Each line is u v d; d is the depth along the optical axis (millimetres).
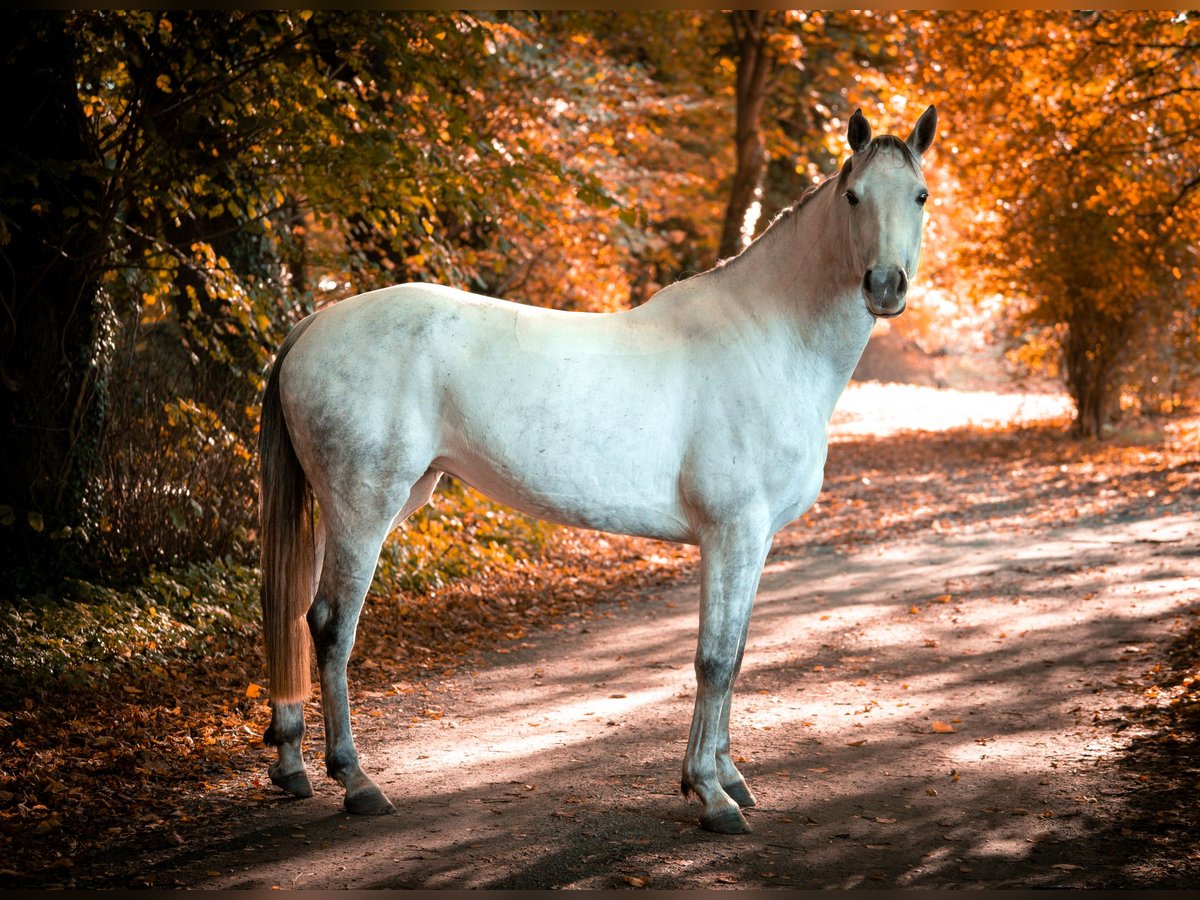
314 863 3721
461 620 7672
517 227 11844
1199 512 11469
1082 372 19094
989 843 3932
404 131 7824
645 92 15609
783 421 4195
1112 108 13289
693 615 8203
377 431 4172
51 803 4129
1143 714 5324
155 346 8414
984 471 16250
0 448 6414
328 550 4270
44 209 6266
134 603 6484
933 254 21375
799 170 21688
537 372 4176
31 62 6141
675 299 4398
